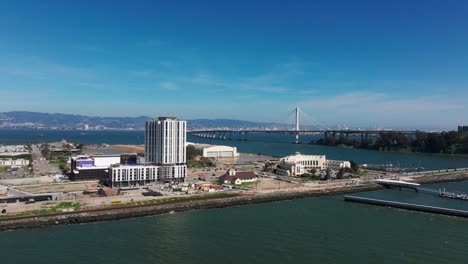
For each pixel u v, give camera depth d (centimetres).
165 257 11225
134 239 12838
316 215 16512
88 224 14700
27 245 12156
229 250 11850
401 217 16325
